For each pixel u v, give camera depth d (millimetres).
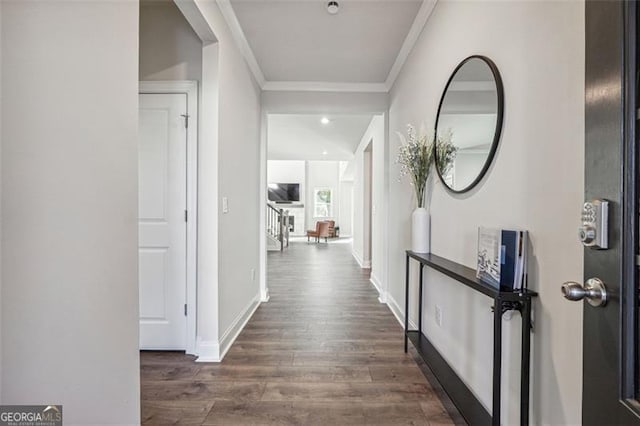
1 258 879
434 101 2242
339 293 4344
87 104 1094
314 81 3791
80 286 1074
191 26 2189
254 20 2568
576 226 997
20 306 919
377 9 2406
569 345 1022
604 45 715
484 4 1566
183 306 2439
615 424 681
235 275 2795
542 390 1146
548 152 1118
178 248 2432
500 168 1412
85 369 1093
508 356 1362
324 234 12555
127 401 1277
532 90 1206
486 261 1374
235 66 2738
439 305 2127
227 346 2531
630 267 663
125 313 1271
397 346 2580
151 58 2432
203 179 2332
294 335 2816
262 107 3885
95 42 1123
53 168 992
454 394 1622
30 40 935
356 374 2121
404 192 3010
